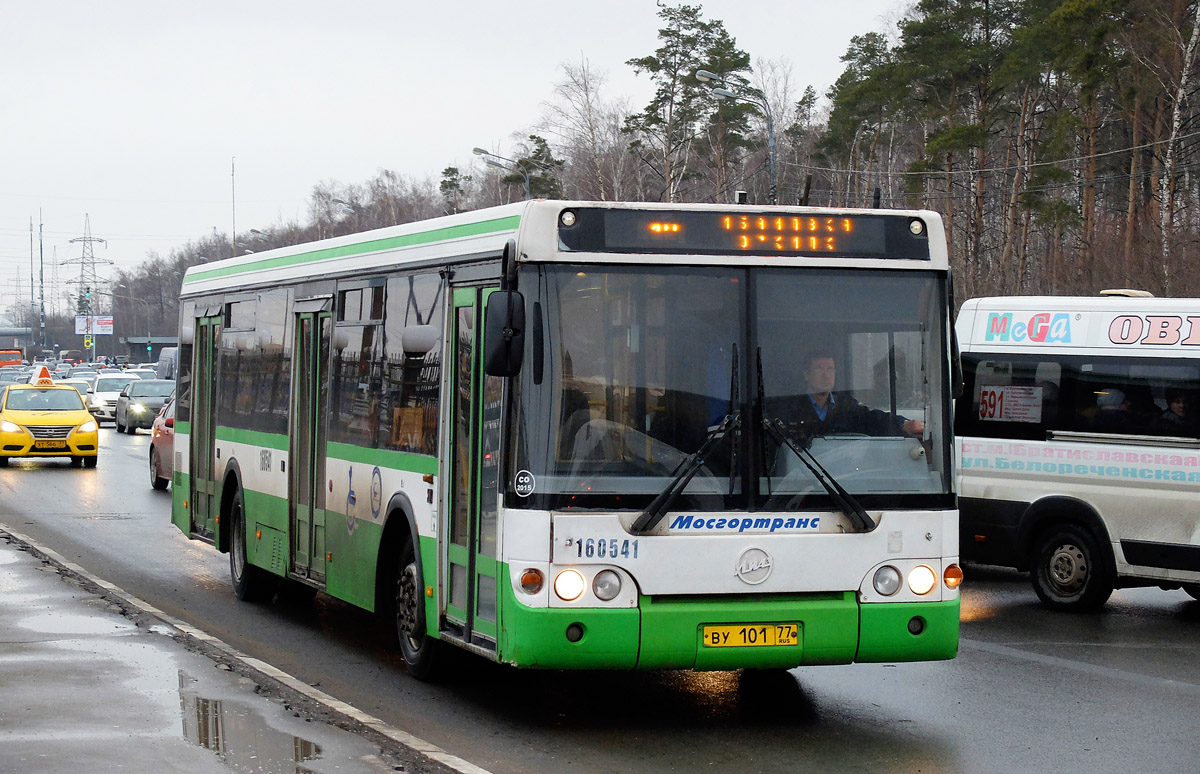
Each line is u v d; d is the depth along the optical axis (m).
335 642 16.61
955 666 15.52
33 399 46.47
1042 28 72.88
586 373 11.48
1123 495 19.25
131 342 180.25
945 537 11.95
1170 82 72.31
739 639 11.45
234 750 10.71
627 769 10.95
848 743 11.89
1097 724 12.77
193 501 22.22
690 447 11.53
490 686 14.06
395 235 14.95
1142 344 19.48
